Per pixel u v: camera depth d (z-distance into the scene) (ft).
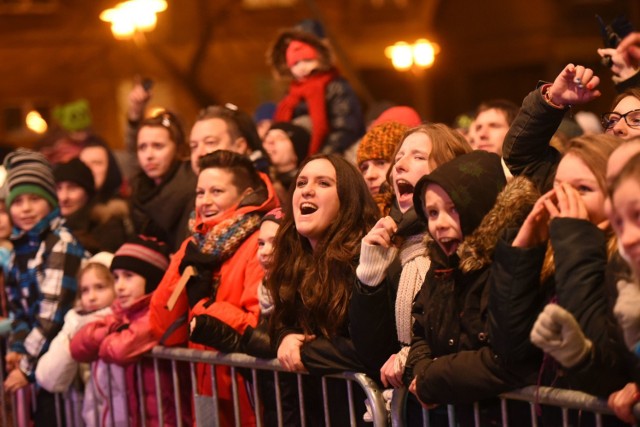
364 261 15.38
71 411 22.70
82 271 22.48
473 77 101.55
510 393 13.73
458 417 14.74
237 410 18.34
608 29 19.45
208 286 19.34
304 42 27.71
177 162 24.14
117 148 97.81
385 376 15.52
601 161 13.21
